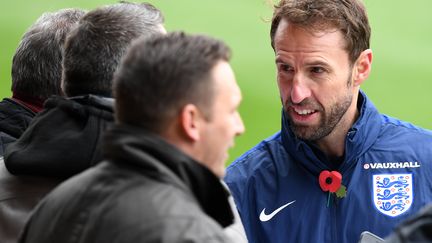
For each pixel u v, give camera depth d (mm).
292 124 10836
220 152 7500
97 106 8859
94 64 8984
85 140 8703
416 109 38812
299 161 11219
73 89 9164
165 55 7227
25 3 44156
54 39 10969
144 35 9102
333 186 11078
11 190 9258
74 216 7312
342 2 10617
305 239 11109
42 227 7566
